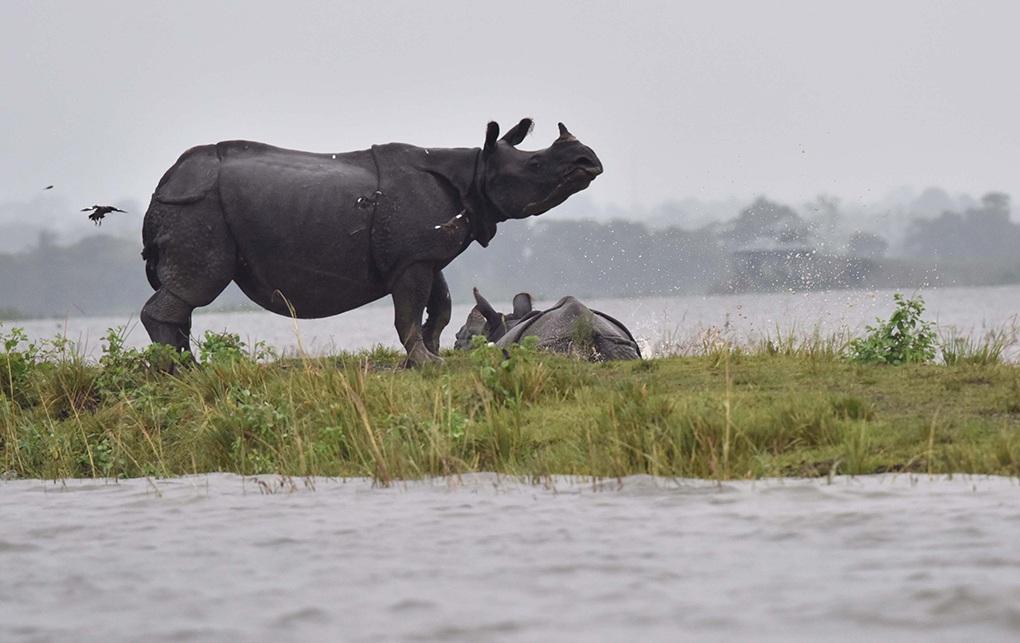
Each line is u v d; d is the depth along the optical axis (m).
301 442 39.44
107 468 40.56
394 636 20.78
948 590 21.84
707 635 20.31
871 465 34.09
